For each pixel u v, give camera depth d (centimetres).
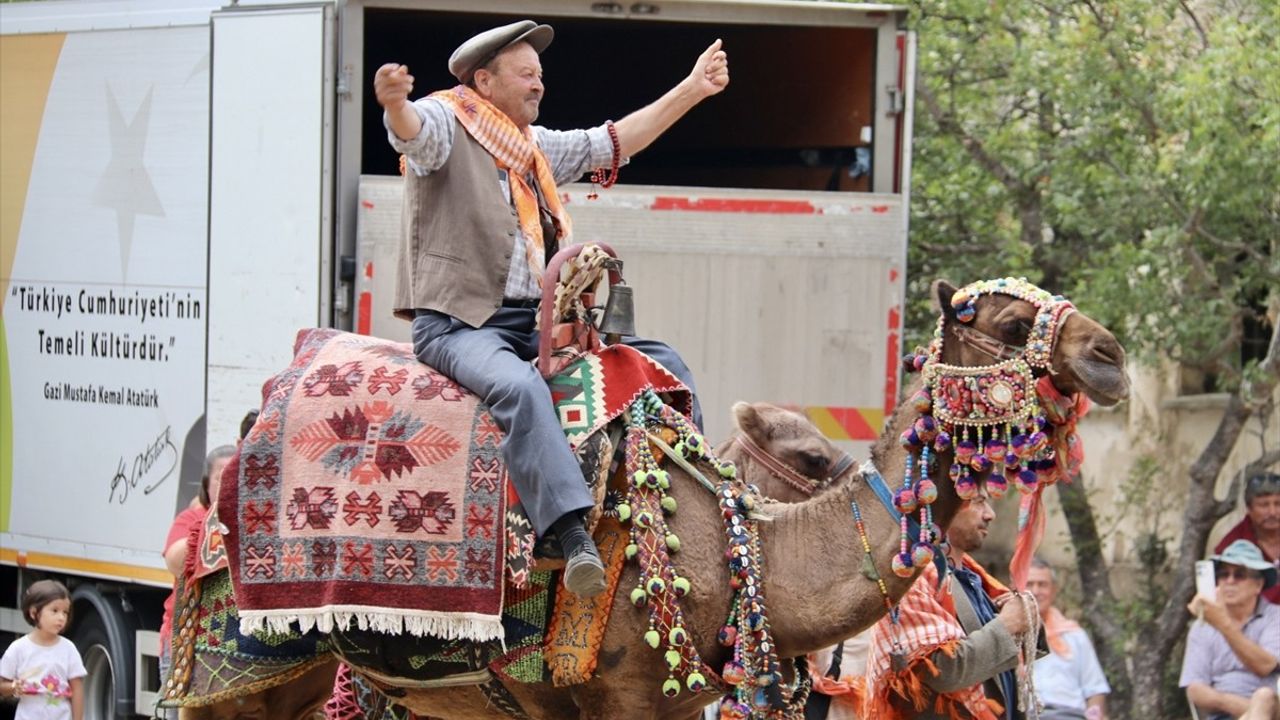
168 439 3027
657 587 1580
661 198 2880
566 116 3678
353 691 2078
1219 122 3600
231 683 1786
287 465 1697
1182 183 3800
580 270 1650
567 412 1627
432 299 1677
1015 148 4128
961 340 1606
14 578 3684
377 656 1712
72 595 3284
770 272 2905
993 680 2042
